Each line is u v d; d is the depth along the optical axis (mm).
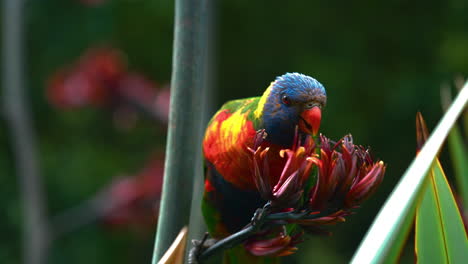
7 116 6074
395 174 11805
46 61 10039
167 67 11648
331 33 11758
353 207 1807
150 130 10875
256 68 12055
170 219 2031
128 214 6625
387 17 11594
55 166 10758
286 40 11930
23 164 6188
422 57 11445
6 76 6066
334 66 11438
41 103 10359
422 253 1742
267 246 2133
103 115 10547
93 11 9516
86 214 6648
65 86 6660
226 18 11898
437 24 11391
